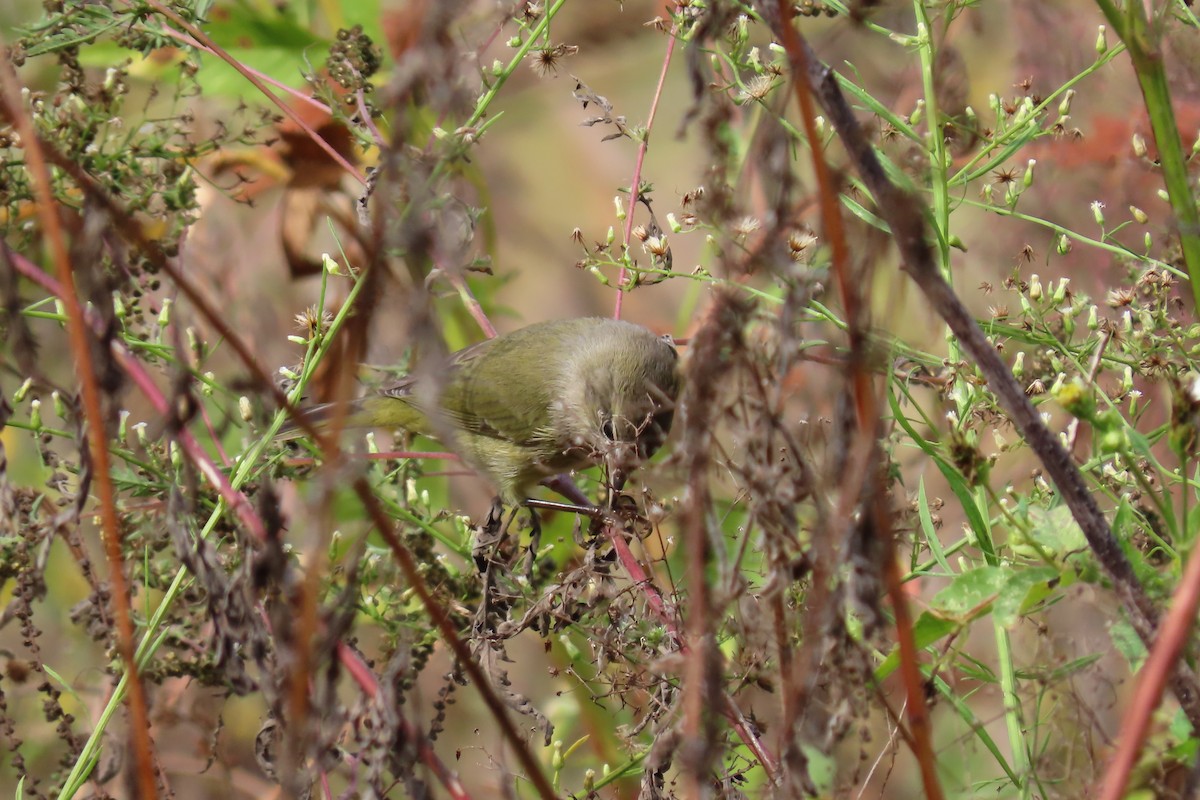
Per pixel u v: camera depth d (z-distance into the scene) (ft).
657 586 22.84
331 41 35.83
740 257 17.08
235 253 37.24
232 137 35.27
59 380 32.91
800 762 13.38
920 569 22.67
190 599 25.70
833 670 13.85
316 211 35.83
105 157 28.86
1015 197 25.41
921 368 26.45
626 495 24.82
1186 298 25.64
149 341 28.25
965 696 22.79
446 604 25.04
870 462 12.71
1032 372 26.04
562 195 46.42
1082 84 32.91
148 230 32.40
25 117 13.26
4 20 36.27
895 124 22.52
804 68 12.32
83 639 33.32
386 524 12.84
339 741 19.20
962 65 24.71
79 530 23.76
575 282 47.11
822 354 20.56
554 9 28.07
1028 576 16.21
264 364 32.30
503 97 44.78
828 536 12.87
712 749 13.21
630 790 29.63
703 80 13.99
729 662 19.22
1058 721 16.63
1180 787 15.29
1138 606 14.73
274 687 16.76
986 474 15.99
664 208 43.62
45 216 13.47
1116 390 25.13
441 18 11.66
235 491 23.77
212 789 31.01
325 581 23.43
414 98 13.37
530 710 23.34
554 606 23.17
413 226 12.00
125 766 22.00
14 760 24.58
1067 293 27.40
